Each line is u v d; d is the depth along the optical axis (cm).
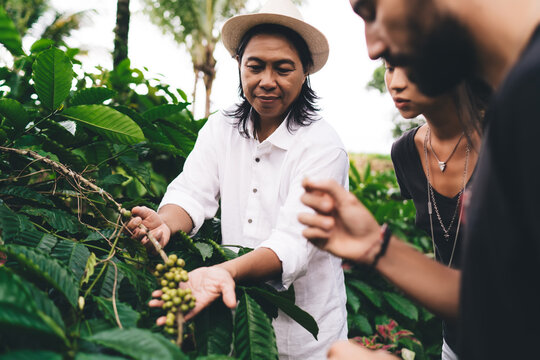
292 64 108
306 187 66
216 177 129
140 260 103
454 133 122
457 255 129
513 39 44
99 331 66
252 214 120
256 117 124
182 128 161
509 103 40
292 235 102
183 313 76
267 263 95
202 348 79
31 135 122
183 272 77
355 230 67
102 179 135
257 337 80
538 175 37
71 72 107
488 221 43
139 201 118
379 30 52
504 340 44
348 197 67
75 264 85
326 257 119
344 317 126
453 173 127
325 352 119
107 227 119
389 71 121
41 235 91
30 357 48
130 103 230
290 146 116
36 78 107
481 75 51
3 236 86
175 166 226
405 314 210
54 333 56
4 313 50
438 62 50
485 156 44
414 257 68
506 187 42
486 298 45
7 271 57
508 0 45
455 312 65
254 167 121
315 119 120
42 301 60
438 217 132
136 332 59
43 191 114
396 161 146
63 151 124
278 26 108
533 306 42
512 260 42
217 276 83
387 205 260
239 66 127
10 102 103
